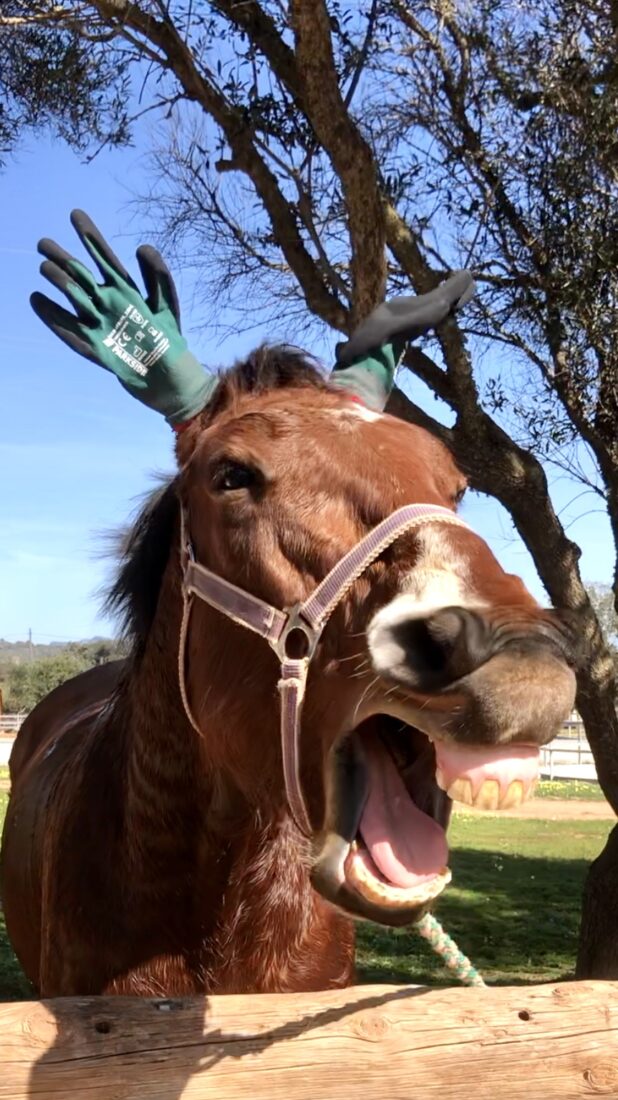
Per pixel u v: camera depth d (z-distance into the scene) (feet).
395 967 23.63
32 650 157.38
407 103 19.03
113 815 7.57
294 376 6.57
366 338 7.14
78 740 10.32
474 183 18.81
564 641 4.62
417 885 4.72
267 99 17.89
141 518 7.74
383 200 16.75
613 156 17.47
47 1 18.83
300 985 7.32
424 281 17.33
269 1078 5.60
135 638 7.78
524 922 29.81
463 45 18.38
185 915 7.10
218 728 6.07
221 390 6.62
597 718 18.07
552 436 19.66
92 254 6.69
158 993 7.04
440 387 17.42
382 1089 5.62
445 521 5.17
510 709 4.18
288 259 18.08
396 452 5.62
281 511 5.54
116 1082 5.50
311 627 5.32
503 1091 5.63
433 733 4.49
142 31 17.20
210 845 7.01
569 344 18.75
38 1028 5.57
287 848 7.18
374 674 4.89
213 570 6.06
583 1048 5.67
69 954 7.49
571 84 17.46
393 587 5.02
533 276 18.48
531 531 17.87
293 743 5.38
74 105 21.30
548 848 45.80
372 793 5.12
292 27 14.66
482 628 4.37
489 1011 5.82
